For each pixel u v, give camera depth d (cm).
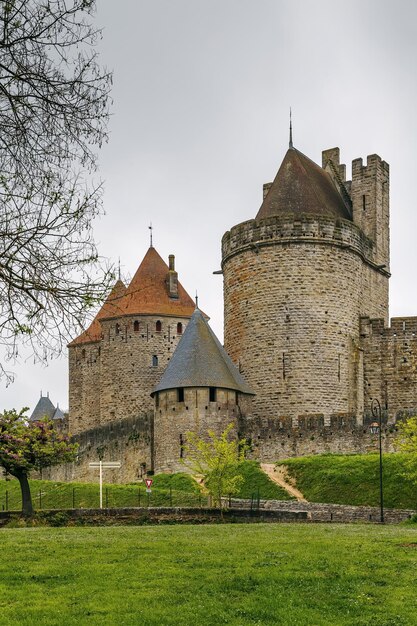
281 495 5475
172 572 2452
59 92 1992
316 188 7562
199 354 6594
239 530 3441
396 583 2392
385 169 8031
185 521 4291
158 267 8988
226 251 7356
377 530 3491
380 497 4816
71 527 3869
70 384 9275
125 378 8581
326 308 7019
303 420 6384
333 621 2108
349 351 7112
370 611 2173
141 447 7038
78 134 2009
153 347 8600
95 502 5559
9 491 6241
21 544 2947
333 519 4656
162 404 6550
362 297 7388
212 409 6438
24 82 1977
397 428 6091
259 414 6944
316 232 7050
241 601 2222
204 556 2659
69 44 1994
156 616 2097
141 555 2684
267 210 7431
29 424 4994
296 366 6919
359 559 2631
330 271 7075
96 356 9138
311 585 2361
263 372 6988
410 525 3969
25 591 2288
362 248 7419
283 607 2181
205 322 6844
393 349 7188
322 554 2691
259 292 7075
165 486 5875
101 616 2092
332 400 6931
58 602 2195
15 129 1983
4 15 1927
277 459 6375
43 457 4794
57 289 1923
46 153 1998
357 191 7906
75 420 9181
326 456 5950
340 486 5400
